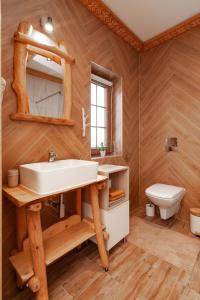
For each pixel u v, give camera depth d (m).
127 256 1.58
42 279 1.02
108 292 1.22
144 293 1.20
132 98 2.51
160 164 2.46
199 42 2.05
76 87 1.67
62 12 1.52
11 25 1.19
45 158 1.43
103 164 2.03
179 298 1.16
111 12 1.90
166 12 1.93
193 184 2.16
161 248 1.69
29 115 1.25
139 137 2.68
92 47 1.83
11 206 1.22
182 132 2.23
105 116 2.33
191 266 1.45
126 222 1.78
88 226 1.51
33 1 1.30
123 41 2.30
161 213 2.02
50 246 1.24
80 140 1.73
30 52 1.29
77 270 1.42
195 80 2.11
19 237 1.19
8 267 1.21
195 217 1.90
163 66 2.38
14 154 1.23
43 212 1.44
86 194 1.70
